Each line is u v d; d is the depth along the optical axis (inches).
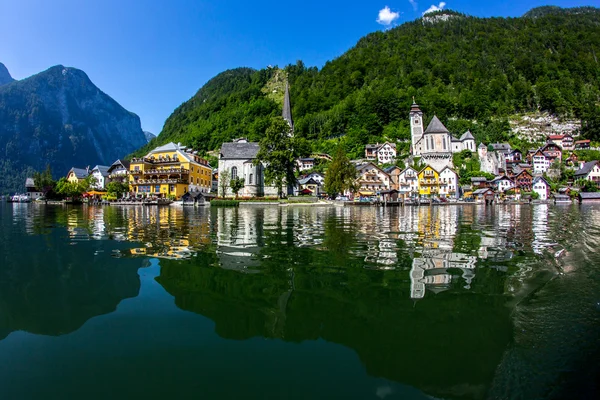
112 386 146.9
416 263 366.9
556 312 227.6
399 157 5344.5
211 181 3774.6
